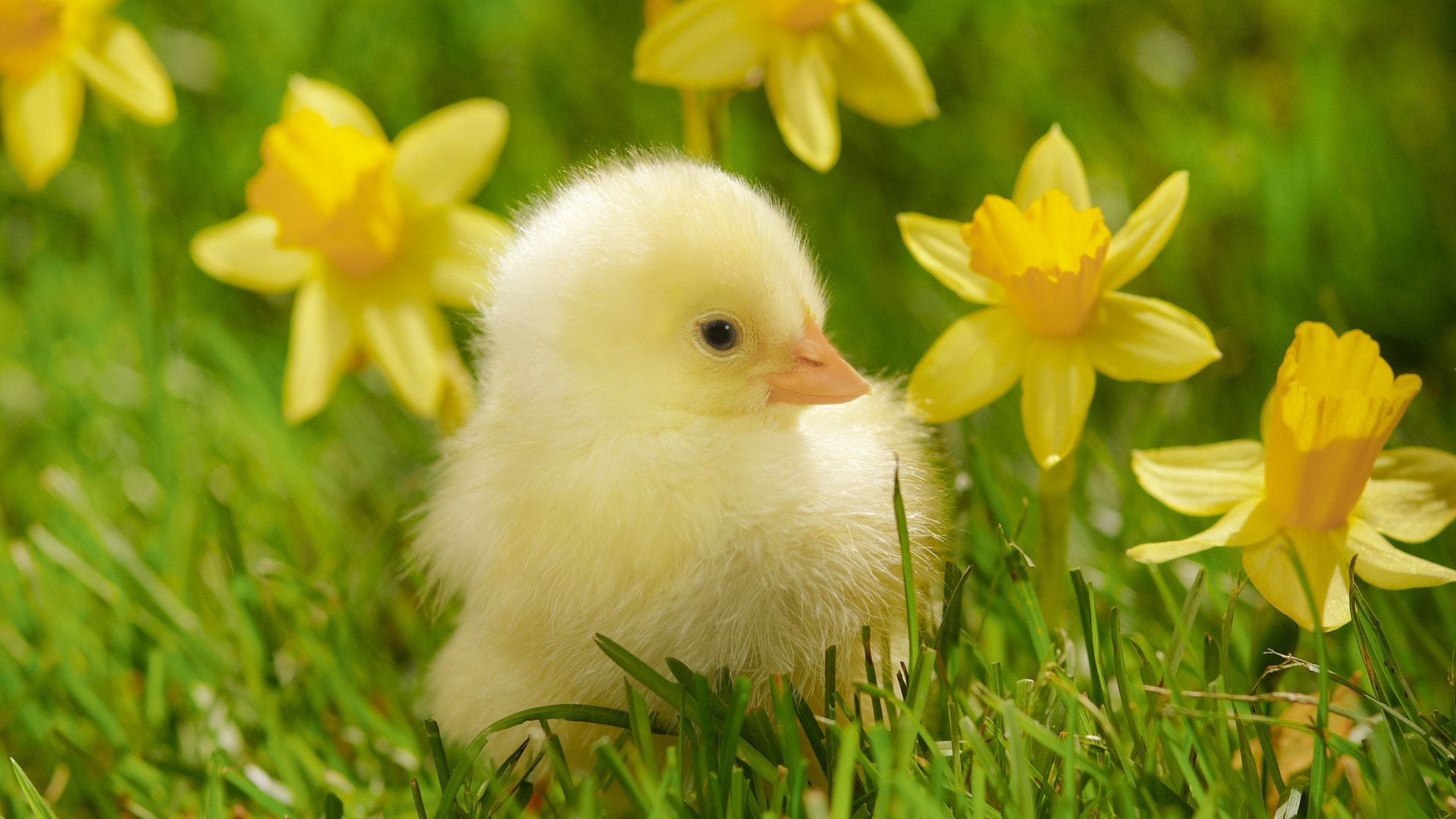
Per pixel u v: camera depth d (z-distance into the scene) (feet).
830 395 1.93
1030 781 1.89
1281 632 1.95
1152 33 2.39
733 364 1.93
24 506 2.17
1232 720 1.90
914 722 1.87
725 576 1.90
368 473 2.20
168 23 2.44
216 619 2.08
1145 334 1.93
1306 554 1.90
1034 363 1.94
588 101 2.38
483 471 1.95
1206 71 2.37
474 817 1.91
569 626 1.91
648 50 2.05
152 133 2.35
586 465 1.92
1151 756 1.89
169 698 2.05
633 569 1.90
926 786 1.90
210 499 2.07
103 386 2.22
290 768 1.98
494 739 1.96
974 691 1.93
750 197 1.95
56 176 2.35
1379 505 1.91
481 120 2.06
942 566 1.97
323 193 2.02
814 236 2.28
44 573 2.06
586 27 2.44
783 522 1.91
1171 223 1.94
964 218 2.31
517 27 2.43
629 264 1.93
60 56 2.08
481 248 2.05
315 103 2.08
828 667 1.90
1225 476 1.93
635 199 1.94
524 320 1.95
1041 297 1.92
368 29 2.41
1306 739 1.96
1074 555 2.08
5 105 2.07
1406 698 1.91
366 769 2.01
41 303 2.27
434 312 2.06
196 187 2.34
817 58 2.05
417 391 2.04
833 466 1.93
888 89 2.06
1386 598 1.99
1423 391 2.15
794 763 1.88
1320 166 2.23
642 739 1.89
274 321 2.31
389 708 2.05
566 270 1.94
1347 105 2.28
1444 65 2.33
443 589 2.00
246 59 2.39
